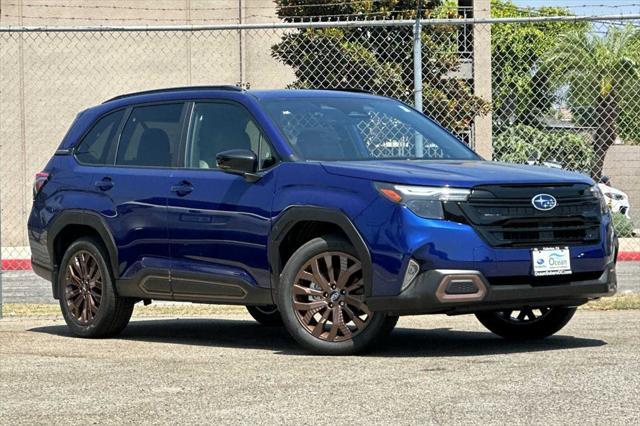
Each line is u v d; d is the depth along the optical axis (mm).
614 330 9508
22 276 18406
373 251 7914
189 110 9539
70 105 27672
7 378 7301
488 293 7801
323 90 9617
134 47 27797
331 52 17500
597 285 8266
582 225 8219
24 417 5977
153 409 6105
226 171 8984
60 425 5750
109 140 10086
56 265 10336
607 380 6648
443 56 18703
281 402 6203
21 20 27453
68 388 6859
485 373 7035
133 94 10172
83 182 10039
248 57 27891
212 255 8938
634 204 39250
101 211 9773
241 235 8734
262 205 8594
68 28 12531
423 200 7816
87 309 9969
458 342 9047
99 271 9852
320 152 8734
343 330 8203
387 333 8148
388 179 7949
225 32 27953
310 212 8242
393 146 9203
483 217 7828
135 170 9672
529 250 7926
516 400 6078
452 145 9438
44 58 27562
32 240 10586
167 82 27812
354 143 8984
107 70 27812
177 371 7473
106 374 7398
